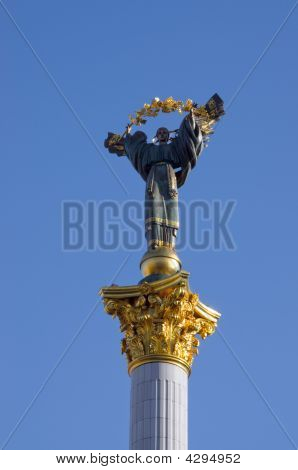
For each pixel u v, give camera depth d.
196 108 71.88
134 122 72.62
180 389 64.62
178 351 65.69
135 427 63.31
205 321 67.62
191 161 70.62
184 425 63.53
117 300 67.12
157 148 71.00
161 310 66.06
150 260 67.75
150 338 65.69
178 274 66.50
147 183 69.75
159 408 63.53
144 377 64.75
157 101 72.44
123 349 66.81
